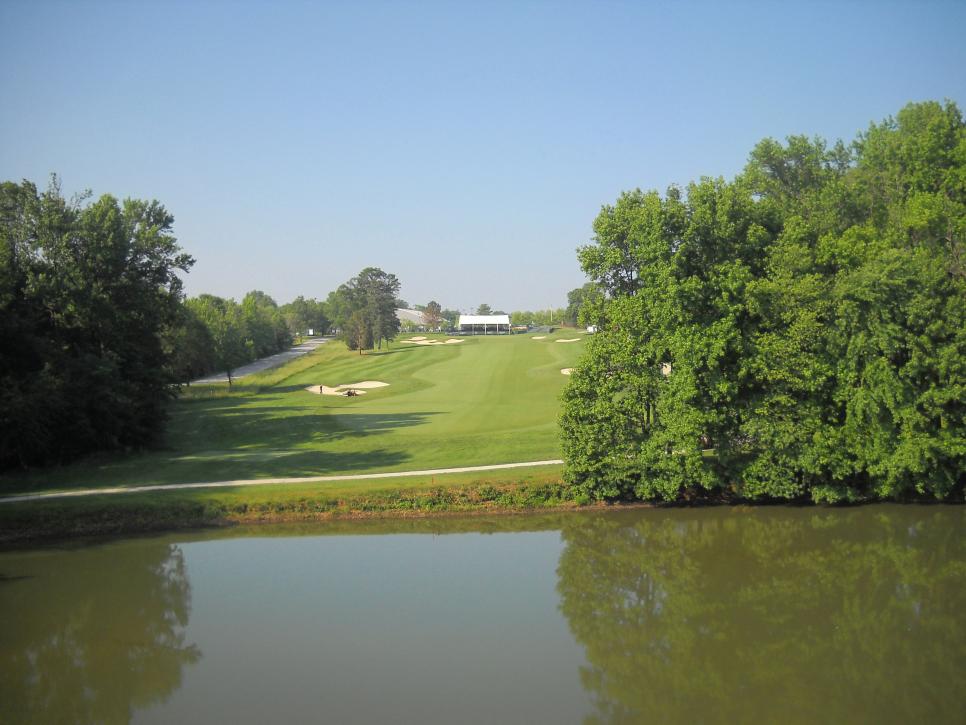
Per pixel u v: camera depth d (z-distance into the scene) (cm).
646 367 3312
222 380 9069
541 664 1852
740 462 3281
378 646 1948
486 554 2728
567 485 3322
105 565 2600
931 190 5069
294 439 4516
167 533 2969
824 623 2097
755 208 3456
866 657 1881
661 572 2530
